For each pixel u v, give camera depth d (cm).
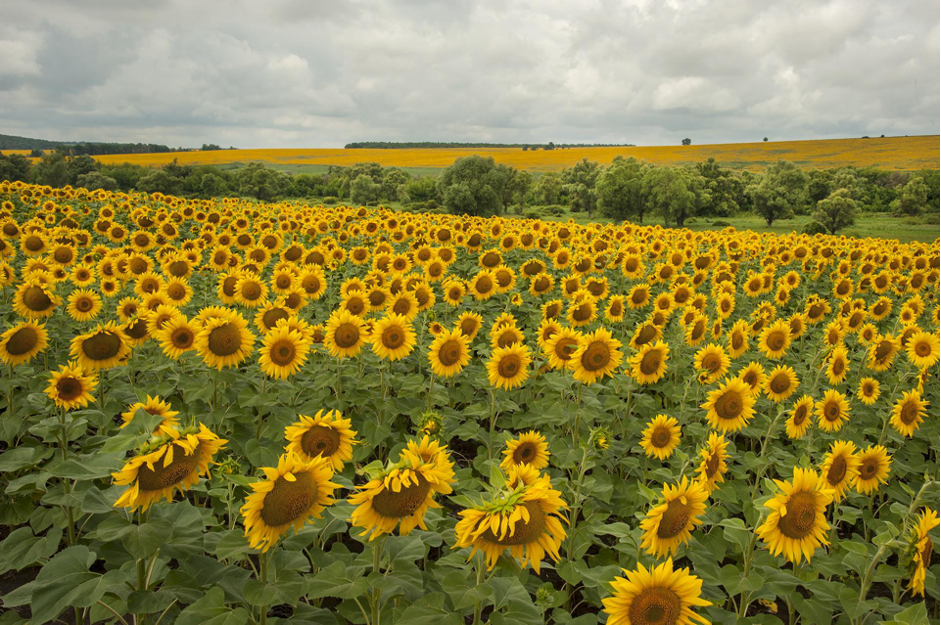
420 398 780
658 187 9650
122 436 360
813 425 800
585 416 689
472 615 512
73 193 2916
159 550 361
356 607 430
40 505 541
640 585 323
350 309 981
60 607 333
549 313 1047
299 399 742
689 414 807
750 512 530
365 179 9662
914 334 967
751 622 454
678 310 1402
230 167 15862
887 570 458
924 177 12312
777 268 2186
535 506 339
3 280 1023
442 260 1577
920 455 848
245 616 345
